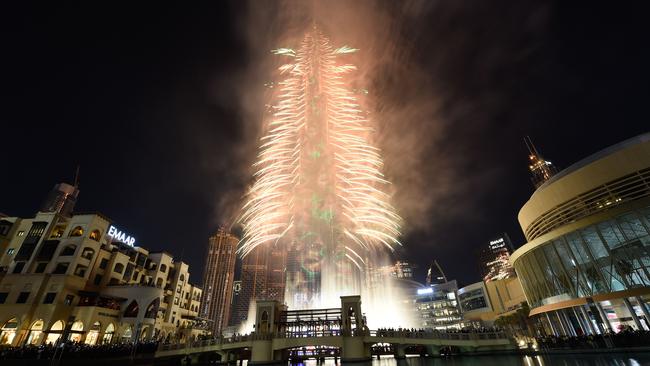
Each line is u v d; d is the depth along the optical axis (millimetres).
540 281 51406
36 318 56375
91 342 59469
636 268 37344
